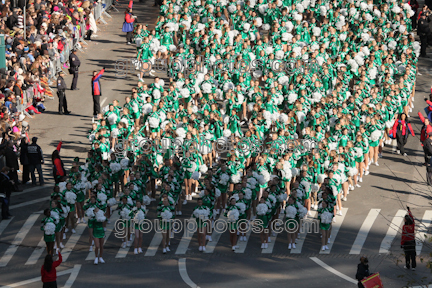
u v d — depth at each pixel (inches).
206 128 2711.6
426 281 2016.5
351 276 2071.9
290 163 2564.0
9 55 3336.6
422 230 2354.8
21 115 3088.1
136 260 2193.7
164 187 2283.5
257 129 2763.3
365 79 3193.9
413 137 3223.4
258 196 2474.2
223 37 3440.0
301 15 3641.7
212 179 2379.4
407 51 3535.9
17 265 2161.7
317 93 3006.9
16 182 2679.6
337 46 3560.5
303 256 2217.0
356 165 2741.1
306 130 2659.9
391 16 3833.7
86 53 4143.7
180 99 3169.3
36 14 3907.5
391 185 2741.1
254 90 3038.9
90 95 3609.7
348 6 3809.1
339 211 2496.3
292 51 3321.9
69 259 2198.6
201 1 3841.0
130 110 2886.3
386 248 2256.4
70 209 2336.4
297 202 2249.0
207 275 2084.2
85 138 3139.8
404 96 3120.1
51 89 3656.5
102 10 4916.3
